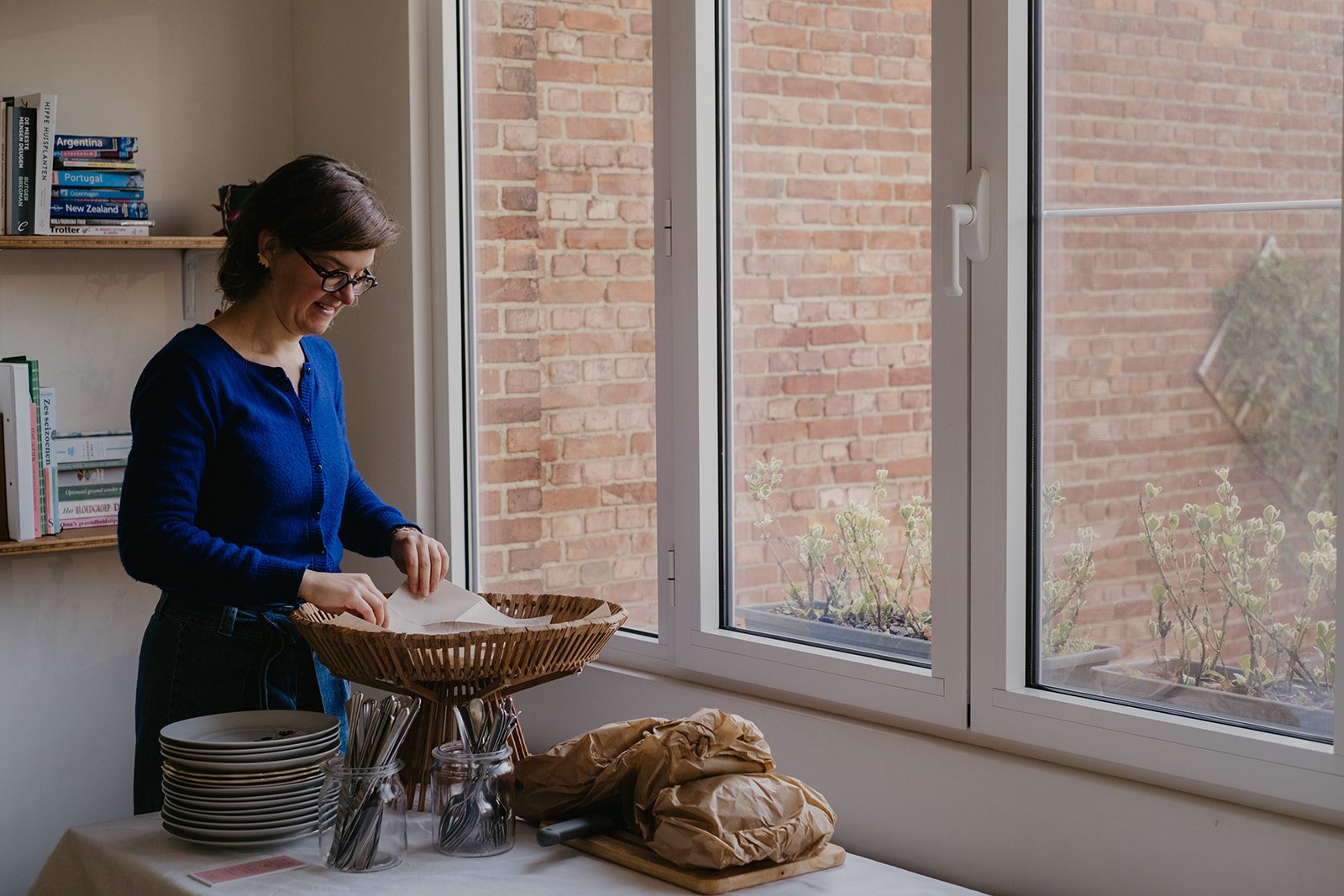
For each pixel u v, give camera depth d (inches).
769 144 92.0
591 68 103.3
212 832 70.9
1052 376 74.4
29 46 117.9
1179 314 68.3
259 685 83.9
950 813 77.2
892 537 84.4
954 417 77.2
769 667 89.3
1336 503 61.7
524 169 110.4
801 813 68.4
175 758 72.2
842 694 84.4
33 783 120.8
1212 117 66.5
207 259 128.0
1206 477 67.6
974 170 74.8
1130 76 69.9
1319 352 62.9
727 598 96.2
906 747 79.5
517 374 112.4
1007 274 73.9
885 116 85.0
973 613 76.5
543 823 74.8
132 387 124.5
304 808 73.0
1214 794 66.9
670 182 95.8
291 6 131.6
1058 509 74.4
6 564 118.6
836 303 88.0
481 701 71.9
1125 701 71.5
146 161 124.3
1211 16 66.3
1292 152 63.6
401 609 82.0
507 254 112.8
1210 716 67.8
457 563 117.8
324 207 79.0
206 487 81.7
